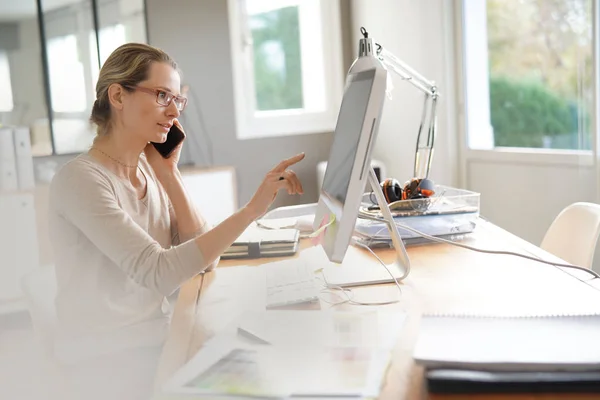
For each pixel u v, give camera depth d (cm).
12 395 133
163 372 107
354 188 126
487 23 362
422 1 384
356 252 188
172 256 142
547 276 153
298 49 452
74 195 144
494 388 91
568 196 324
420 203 193
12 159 342
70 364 140
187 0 408
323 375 101
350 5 454
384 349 110
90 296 147
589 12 299
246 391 96
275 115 444
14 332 161
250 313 134
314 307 138
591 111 302
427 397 94
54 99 370
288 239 190
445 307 133
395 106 419
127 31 391
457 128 385
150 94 154
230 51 423
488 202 374
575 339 102
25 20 362
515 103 352
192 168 388
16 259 305
